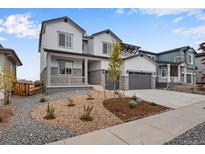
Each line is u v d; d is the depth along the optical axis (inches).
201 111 393.1
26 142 209.0
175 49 1224.8
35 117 314.3
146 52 1226.6
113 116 327.6
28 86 631.2
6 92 449.4
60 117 310.8
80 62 781.9
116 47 478.0
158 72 1107.3
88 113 305.6
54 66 707.4
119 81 846.5
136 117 332.5
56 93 599.5
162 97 606.5
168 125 281.0
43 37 810.8
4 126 262.8
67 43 779.4
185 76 1153.4
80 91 627.5
